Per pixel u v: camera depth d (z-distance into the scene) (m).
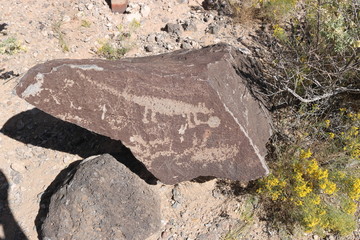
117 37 5.07
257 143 3.07
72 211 3.02
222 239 3.12
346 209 3.00
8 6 5.41
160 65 3.15
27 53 4.80
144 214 3.09
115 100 2.95
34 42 4.94
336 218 2.96
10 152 3.87
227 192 3.39
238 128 2.86
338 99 3.76
